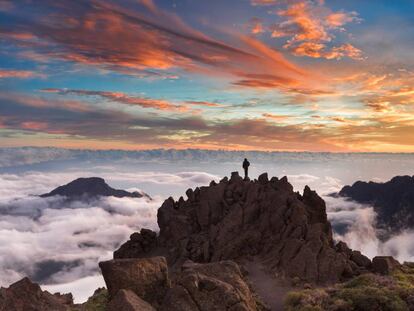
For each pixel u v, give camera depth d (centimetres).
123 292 2803
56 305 3067
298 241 5975
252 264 6088
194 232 7919
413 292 3884
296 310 3959
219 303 2866
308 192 7406
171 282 3306
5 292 2908
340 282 5325
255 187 7638
